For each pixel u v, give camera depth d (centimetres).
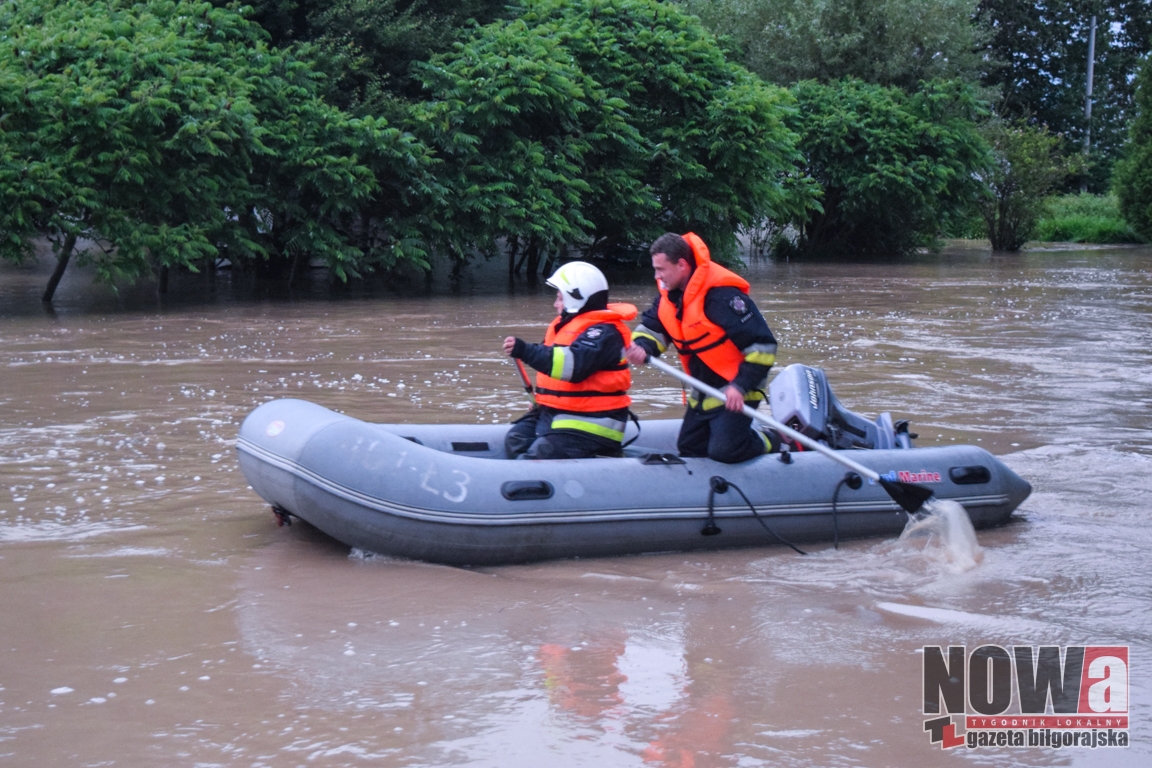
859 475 522
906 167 2712
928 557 489
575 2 2084
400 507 462
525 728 317
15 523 523
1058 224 3831
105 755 301
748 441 514
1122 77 4925
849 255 3022
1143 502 578
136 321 1365
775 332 1281
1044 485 611
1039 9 4741
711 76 2148
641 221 2097
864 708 333
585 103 1923
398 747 306
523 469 481
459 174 1773
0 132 1368
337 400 836
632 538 486
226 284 1905
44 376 938
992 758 303
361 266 1762
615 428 518
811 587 447
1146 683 352
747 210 2236
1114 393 888
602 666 363
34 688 344
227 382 916
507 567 474
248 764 296
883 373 981
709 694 341
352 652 373
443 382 925
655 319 536
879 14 3016
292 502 475
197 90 1471
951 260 2850
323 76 1692
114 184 1459
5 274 2023
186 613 410
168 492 579
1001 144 3195
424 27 1894
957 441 712
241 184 1571
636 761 299
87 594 430
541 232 1783
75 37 1454
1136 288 1942
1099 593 438
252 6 1795
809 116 2744
